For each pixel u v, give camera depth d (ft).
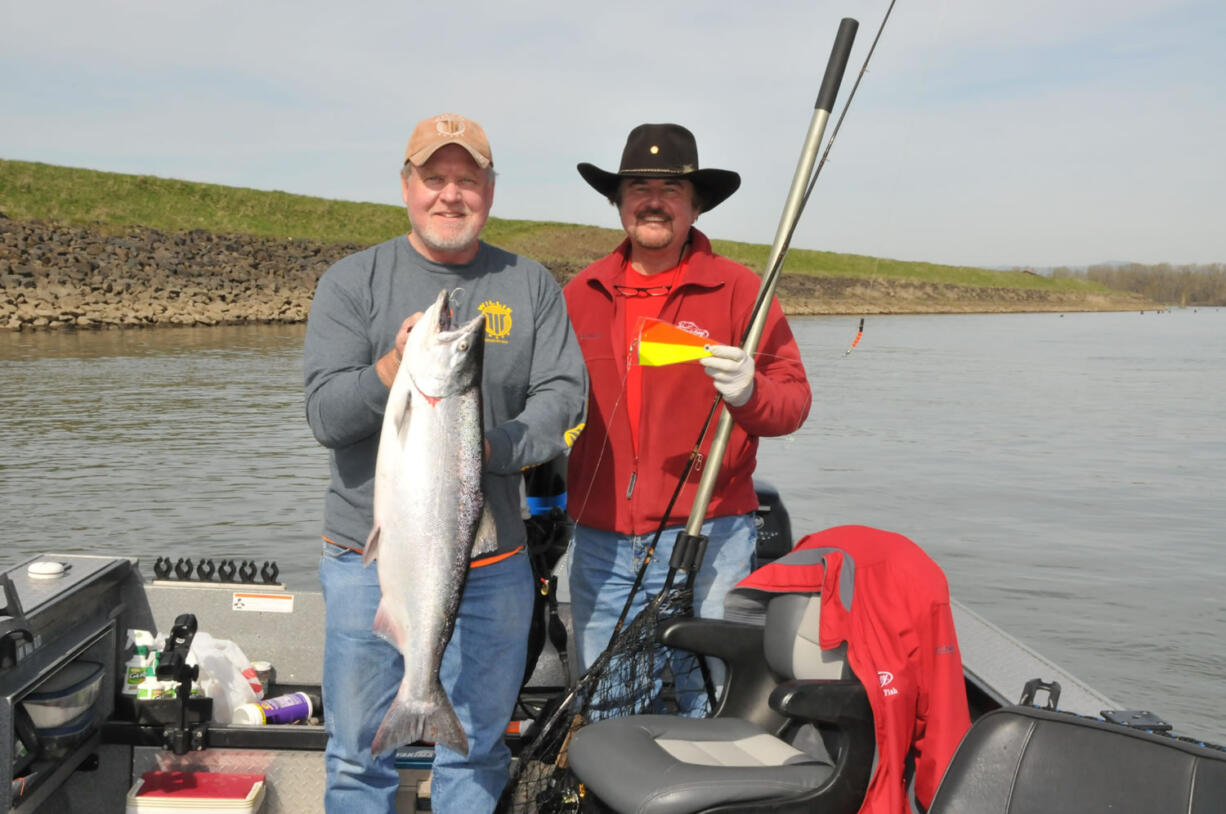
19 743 9.47
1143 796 6.88
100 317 129.49
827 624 9.09
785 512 14.20
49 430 52.01
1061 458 54.44
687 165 11.09
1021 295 368.27
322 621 12.08
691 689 11.19
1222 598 29.55
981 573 31.96
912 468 50.08
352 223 216.95
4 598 9.99
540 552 11.15
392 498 7.74
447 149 8.74
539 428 8.79
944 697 8.58
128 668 10.85
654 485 11.21
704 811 8.18
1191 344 177.58
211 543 31.71
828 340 158.71
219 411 59.47
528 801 9.80
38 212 171.53
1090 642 25.95
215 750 10.65
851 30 10.41
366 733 8.99
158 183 198.49
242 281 160.04
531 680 12.50
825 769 8.69
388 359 8.14
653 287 11.55
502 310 9.20
